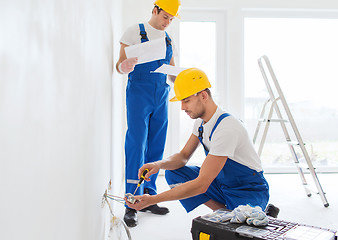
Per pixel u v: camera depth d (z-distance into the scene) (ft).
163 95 8.16
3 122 1.62
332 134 14.15
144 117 8.00
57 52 2.67
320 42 14.01
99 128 5.40
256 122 14.06
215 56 13.79
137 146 7.96
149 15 13.03
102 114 5.82
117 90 9.89
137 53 7.04
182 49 13.73
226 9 13.52
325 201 9.19
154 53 7.14
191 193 5.32
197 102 5.70
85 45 4.01
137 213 8.51
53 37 2.55
